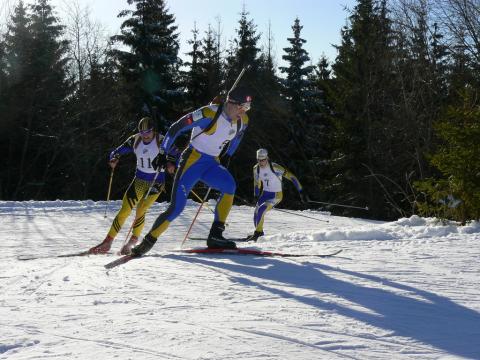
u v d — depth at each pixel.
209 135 5.67
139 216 6.79
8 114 26.53
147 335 2.85
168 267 4.84
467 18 20.12
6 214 12.07
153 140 6.71
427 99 22.66
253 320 3.17
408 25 22.03
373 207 26.50
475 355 2.65
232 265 4.98
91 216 12.26
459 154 8.97
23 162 27.48
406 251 6.03
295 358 2.56
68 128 27.53
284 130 32.81
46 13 30.64
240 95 5.55
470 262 5.24
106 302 3.56
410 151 24.14
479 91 16.06
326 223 12.99
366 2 26.52
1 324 3.03
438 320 3.25
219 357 2.54
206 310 3.38
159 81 29.50
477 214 8.94
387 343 2.81
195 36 34.31
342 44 28.94
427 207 9.61
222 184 5.88
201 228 10.91
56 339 2.77
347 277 4.47
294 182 10.00
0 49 27.50
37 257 6.83
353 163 27.14
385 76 25.11
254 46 34.31
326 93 32.16
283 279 4.37
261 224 9.70
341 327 3.07
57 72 28.62
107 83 29.39
